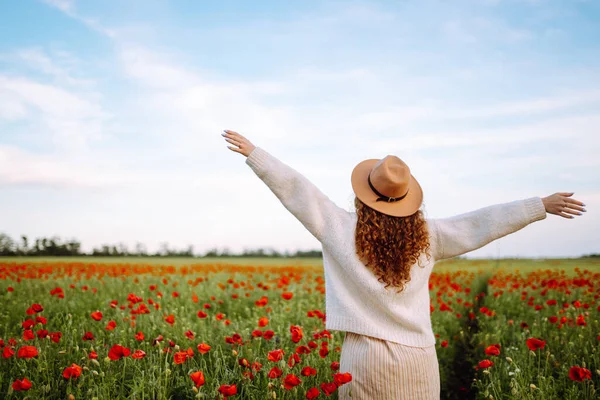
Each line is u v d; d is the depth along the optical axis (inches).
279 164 122.0
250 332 239.8
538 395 152.9
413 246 118.0
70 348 185.6
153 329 224.4
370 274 118.4
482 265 813.2
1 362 172.6
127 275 510.6
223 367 167.5
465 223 122.8
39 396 146.8
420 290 123.0
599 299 326.3
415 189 128.3
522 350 208.7
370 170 130.3
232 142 121.7
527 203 121.4
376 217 119.3
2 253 1771.7
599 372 156.7
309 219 121.0
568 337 235.1
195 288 415.2
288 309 305.1
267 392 146.5
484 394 163.0
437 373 122.1
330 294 123.0
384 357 115.9
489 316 292.4
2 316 261.6
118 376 165.2
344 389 120.3
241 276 568.4
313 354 187.8
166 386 155.7
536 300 358.0
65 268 594.2
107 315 292.5
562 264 748.6
